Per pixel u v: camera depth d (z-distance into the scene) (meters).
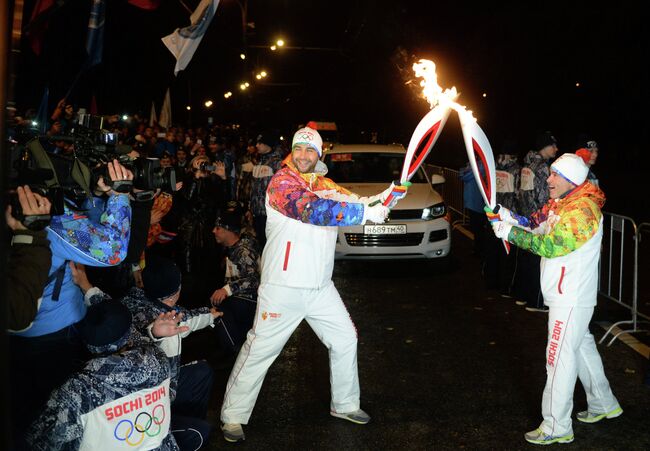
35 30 3.91
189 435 3.48
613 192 19.31
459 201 12.98
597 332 6.20
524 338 6.07
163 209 4.96
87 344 2.82
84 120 3.03
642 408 4.56
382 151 10.02
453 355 5.66
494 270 7.78
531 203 6.72
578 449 4.02
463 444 4.10
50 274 3.01
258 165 8.62
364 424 4.38
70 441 2.72
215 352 5.62
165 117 15.05
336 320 4.23
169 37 5.41
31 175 2.57
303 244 4.01
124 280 5.10
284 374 5.30
